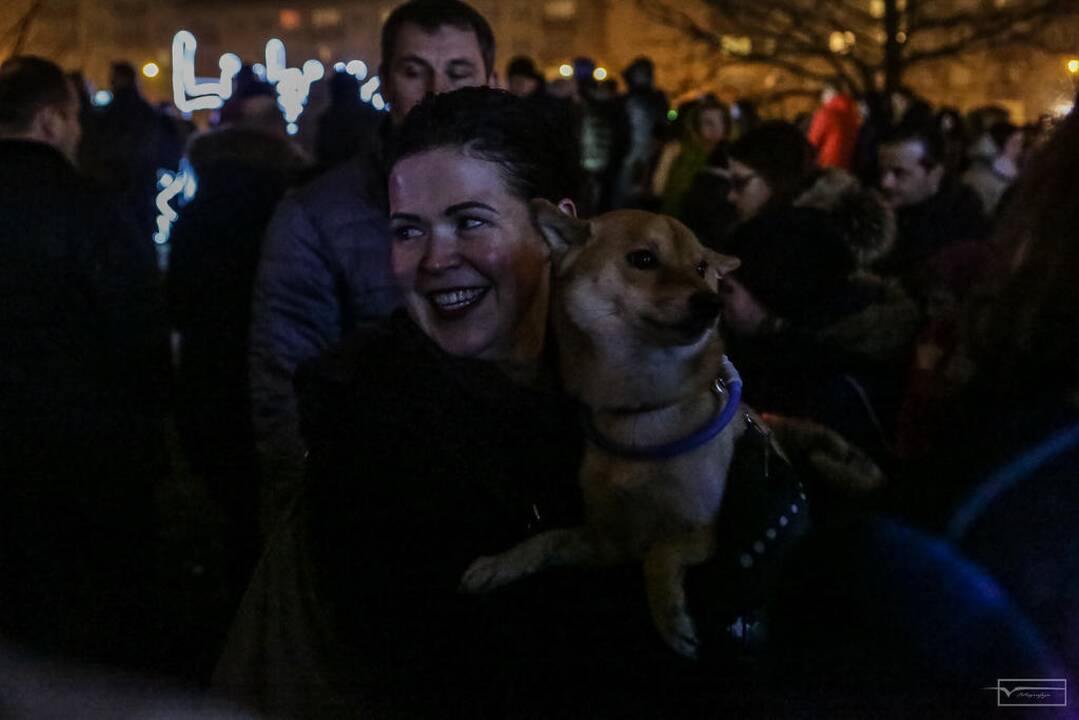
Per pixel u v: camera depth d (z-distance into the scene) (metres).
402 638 1.70
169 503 6.01
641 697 1.67
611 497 1.68
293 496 2.01
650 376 1.65
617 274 1.69
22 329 3.37
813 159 4.68
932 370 2.45
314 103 8.51
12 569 3.43
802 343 3.00
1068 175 1.31
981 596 1.24
